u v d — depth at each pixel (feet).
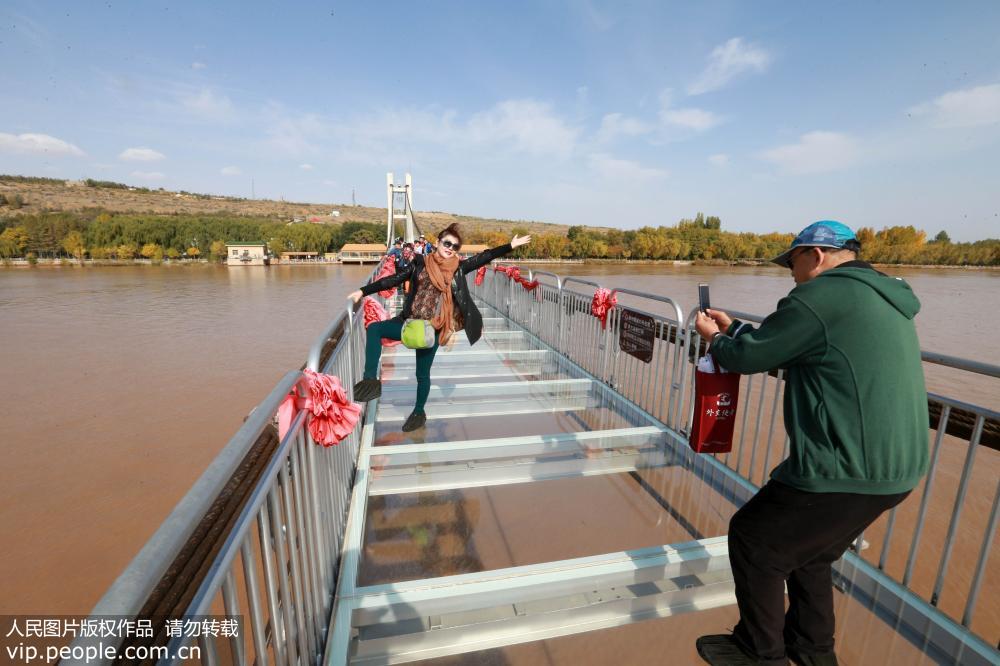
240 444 3.77
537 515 9.55
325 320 147.33
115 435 66.28
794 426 5.13
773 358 5.07
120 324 141.69
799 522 5.07
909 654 6.40
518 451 11.47
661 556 7.66
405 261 30.86
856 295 4.85
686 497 10.16
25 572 38.55
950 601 18.20
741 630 5.62
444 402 14.93
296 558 5.10
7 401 79.51
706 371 7.68
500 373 18.53
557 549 8.54
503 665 6.37
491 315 32.19
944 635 6.45
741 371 5.46
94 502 49.32
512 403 14.98
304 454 5.86
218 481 3.26
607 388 16.11
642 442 12.26
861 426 4.75
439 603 6.83
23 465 57.26
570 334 20.03
